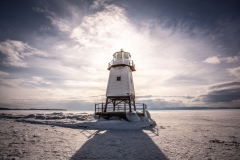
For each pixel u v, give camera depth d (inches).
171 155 278.1
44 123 787.4
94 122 678.5
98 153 285.0
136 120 740.7
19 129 593.0
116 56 885.2
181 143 375.9
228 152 302.4
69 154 277.0
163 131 581.6
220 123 973.2
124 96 789.9
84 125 649.0
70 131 546.6
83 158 255.8
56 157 259.4
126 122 693.9
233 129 669.3
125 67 836.6
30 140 392.2
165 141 396.2
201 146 348.2
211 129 665.6
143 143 370.0
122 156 268.4
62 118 969.5
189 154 285.4
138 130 585.3
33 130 566.9
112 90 814.5
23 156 263.3
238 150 317.7
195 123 966.4
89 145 344.5
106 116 775.7
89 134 485.7
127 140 401.7
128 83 799.7
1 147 321.1
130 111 776.9
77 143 362.9
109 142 376.2
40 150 301.1
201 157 269.3
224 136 485.7
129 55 911.0
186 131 592.4
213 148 331.3
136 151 301.0
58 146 333.7
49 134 482.6
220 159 260.2
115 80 826.2
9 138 415.5
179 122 1044.5
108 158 256.8
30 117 1128.8
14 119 1077.1
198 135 499.2
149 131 567.5
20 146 331.3
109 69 906.7
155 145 351.3
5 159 246.5
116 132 530.0
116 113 763.4
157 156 270.8
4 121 952.9
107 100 819.4
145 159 254.5
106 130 570.9
